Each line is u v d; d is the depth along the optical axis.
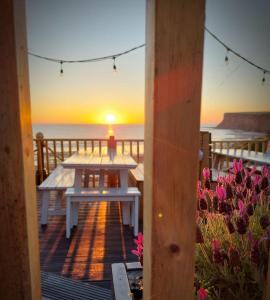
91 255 2.70
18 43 0.65
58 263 2.53
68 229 3.11
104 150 4.68
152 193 0.67
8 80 0.64
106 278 2.27
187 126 0.65
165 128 0.64
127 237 3.16
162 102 0.63
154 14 0.60
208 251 1.19
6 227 0.69
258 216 1.27
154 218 0.68
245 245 1.10
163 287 0.71
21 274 0.71
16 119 0.66
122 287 1.35
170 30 0.60
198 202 1.36
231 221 1.16
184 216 0.68
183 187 0.67
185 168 0.66
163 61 0.61
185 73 0.62
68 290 2.08
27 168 0.71
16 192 0.68
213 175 4.49
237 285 1.04
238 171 1.47
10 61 0.64
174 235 0.69
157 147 0.65
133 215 3.31
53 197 4.97
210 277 1.09
